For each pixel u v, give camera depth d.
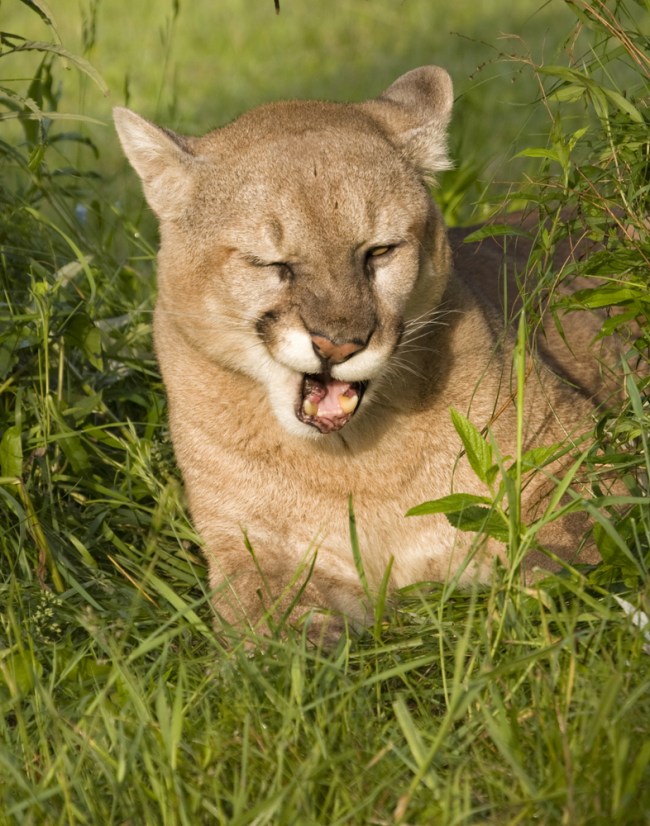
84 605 8.07
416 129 8.68
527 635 6.70
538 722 5.82
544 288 8.86
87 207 12.16
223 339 8.49
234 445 8.77
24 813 5.71
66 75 21.48
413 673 6.95
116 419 10.24
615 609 6.99
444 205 13.27
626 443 7.98
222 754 5.95
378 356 7.95
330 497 8.71
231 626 7.18
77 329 10.02
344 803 5.61
